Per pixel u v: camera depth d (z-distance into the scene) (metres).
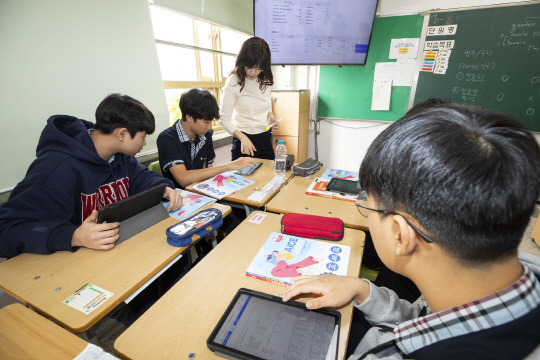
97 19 1.65
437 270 0.35
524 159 0.28
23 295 0.73
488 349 0.28
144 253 0.92
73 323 0.65
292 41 2.94
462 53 2.68
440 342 0.33
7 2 1.28
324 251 0.92
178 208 1.23
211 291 0.76
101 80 1.72
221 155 3.14
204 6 2.47
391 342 0.44
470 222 0.28
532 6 2.36
